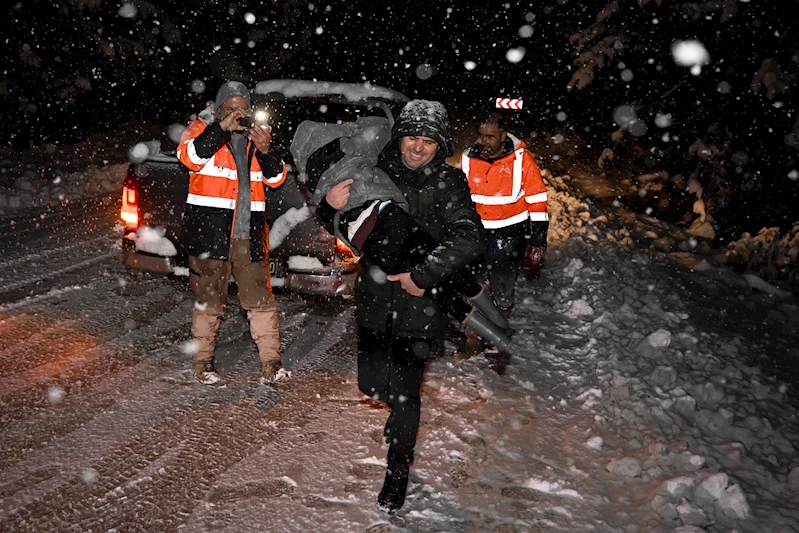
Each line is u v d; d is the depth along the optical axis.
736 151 11.45
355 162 2.94
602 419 4.09
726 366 5.26
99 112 16.30
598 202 12.07
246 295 4.33
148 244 5.46
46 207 9.30
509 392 4.47
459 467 3.51
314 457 3.54
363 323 3.13
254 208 4.21
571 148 15.34
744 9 10.98
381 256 2.95
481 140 4.63
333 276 5.25
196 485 3.24
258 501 3.13
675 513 3.13
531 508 3.19
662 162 12.68
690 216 12.02
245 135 4.07
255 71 18.70
